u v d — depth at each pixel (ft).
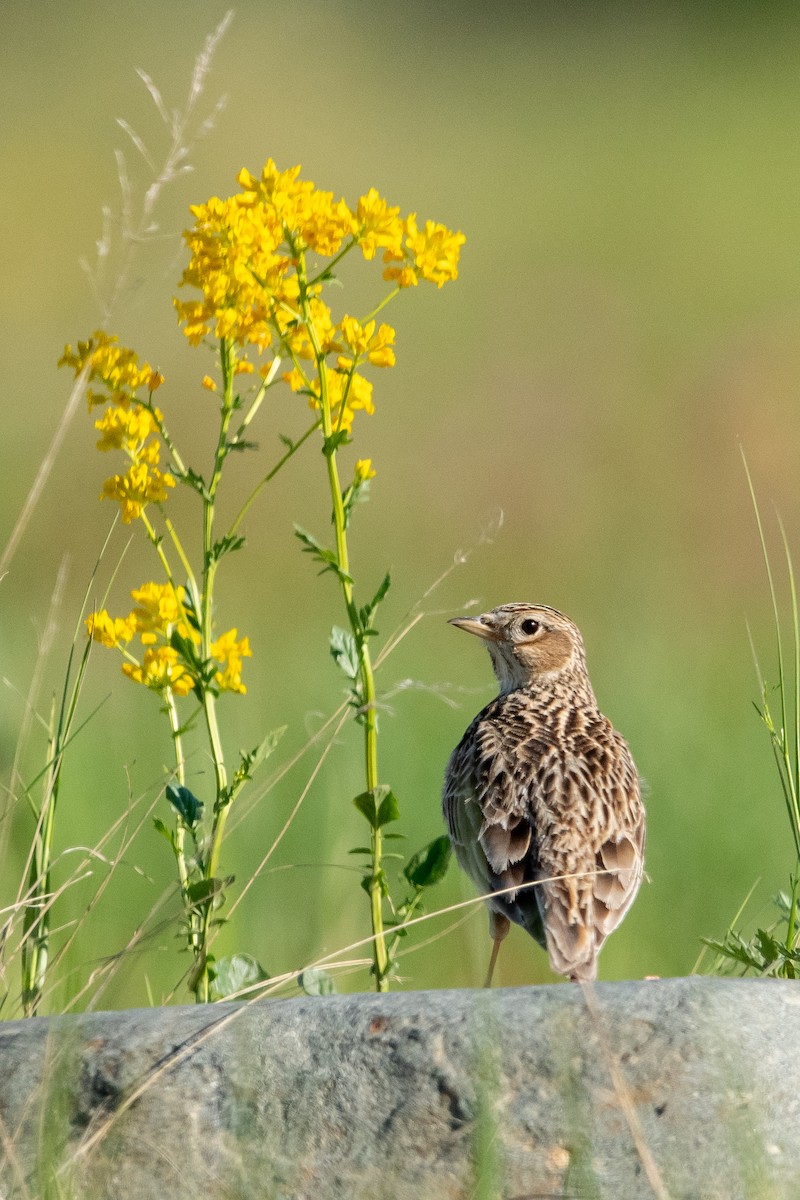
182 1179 19.76
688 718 51.57
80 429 81.56
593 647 61.16
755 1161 18.94
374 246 27.50
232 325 27.25
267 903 35.65
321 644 63.52
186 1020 21.03
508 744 30.19
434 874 28.02
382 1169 19.67
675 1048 20.06
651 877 41.68
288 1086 20.29
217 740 27.27
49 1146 19.57
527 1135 19.61
